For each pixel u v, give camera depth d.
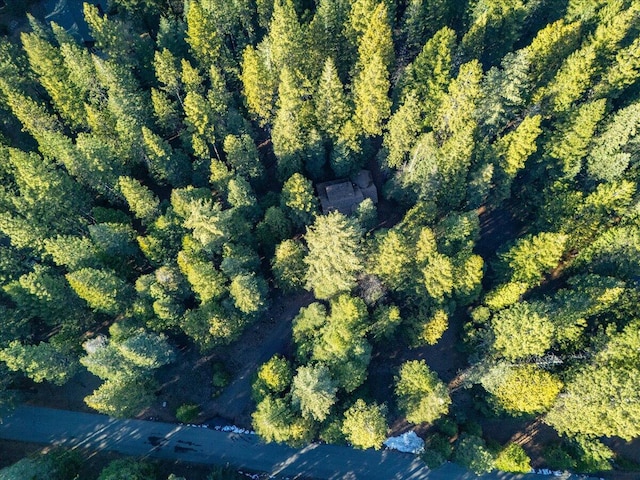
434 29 76.94
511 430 64.50
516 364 58.16
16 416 62.69
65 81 69.75
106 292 56.88
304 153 68.69
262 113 70.31
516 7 72.50
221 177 64.62
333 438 57.84
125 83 68.12
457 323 68.06
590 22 74.94
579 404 55.72
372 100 63.31
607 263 63.28
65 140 63.31
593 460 58.22
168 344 59.94
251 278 58.97
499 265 65.19
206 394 64.38
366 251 59.03
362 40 68.94
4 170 66.31
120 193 67.44
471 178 66.12
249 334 67.25
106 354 53.31
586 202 63.50
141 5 79.56
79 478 59.41
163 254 61.66
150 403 61.09
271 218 64.06
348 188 71.44
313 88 68.00
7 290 57.69
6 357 53.78
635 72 66.88
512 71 61.44
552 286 69.56
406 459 62.47
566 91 66.19
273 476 61.28
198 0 76.19
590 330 63.66
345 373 57.34
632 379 53.12
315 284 60.41
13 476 52.47
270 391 59.09
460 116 62.94
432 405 55.06
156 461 61.12
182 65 69.88
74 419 62.97
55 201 62.44
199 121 65.94
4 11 86.56
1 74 68.94
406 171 66.94
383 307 59.16
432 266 56.28
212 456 61.81
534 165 70.00
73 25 83.06
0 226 58.47
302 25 74.44
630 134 63.56
